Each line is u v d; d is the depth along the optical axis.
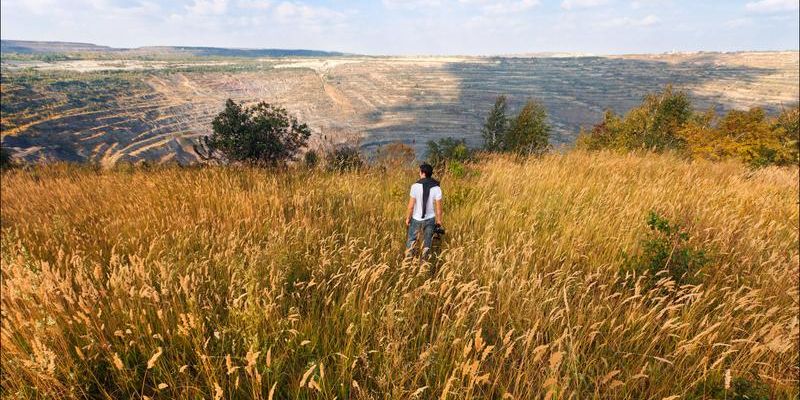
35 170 14.30
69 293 3.25
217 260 4.05
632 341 3.01
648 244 4.21
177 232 4.91
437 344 2.87
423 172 4.90
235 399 2.62
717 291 3.71
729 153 15.71
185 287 3.06
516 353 2.99
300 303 3.48
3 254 4.21
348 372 2.82
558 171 8.52
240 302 3.12
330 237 4.54
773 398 2.63
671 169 9.49
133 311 3.18
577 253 4.49
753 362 2.74
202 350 2.86
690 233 4.86
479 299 3.43
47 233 5.22
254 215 5.71
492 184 7.62
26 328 2.95
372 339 3.10
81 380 2.70
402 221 5.83
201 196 6.59
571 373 2.65
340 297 3.59
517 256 4.14
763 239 5.11
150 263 3.98
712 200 6.41
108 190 8.07
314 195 6.89
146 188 7.74
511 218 5.48
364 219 5.81
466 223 5.63
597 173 8.71
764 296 3.74
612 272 4.22
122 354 2.86
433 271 4.41
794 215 6.14
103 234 5.29
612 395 2.64
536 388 2.66
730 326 3.13
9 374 2.68
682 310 3.34
